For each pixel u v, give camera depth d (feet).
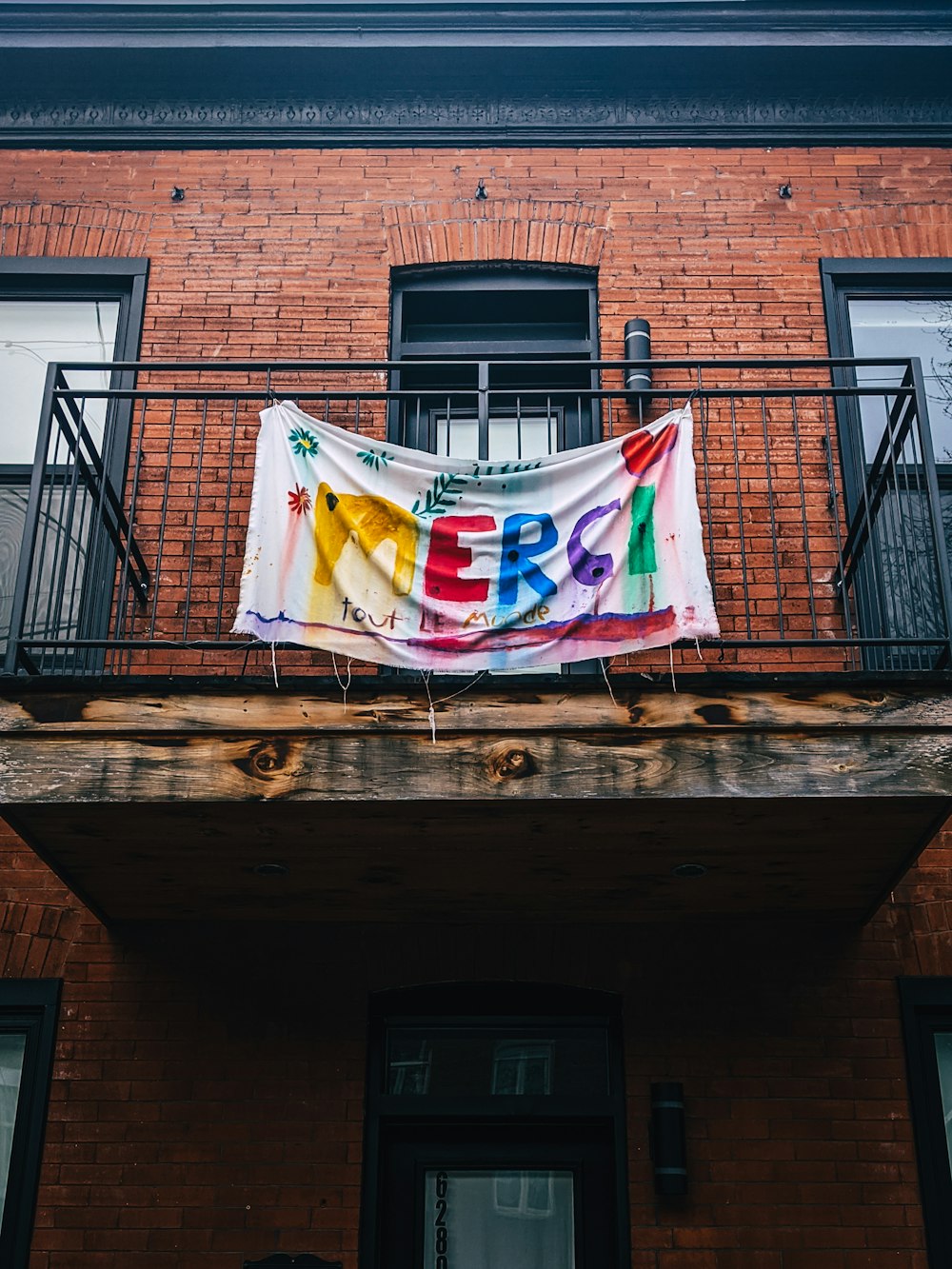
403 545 17.03
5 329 23.47
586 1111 18.47
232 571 21.04
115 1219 17.60
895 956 19.13
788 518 21.43
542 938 19.29
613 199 23.90
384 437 22.13
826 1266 17.39
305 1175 17.88
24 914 19.17
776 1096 18.30
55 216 23.73
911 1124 18.13
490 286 23.50
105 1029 18.63
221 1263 17.40
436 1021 19.26
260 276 23.26
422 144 24.31
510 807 15.94
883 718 15.96
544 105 24.52
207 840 16.85
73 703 16.11
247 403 22.29
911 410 18.48
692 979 19.01
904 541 18.71
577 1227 18.19
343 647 16.52
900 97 24.59
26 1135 18.13
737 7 24.26
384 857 17.34
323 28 24.27
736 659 20.47
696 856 17.30
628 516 17.10
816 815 16.20
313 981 19.02
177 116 24.44
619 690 16.11
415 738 16.02
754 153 24.30
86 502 19.99
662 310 23.07
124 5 24.18
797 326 23.02
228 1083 18.37
